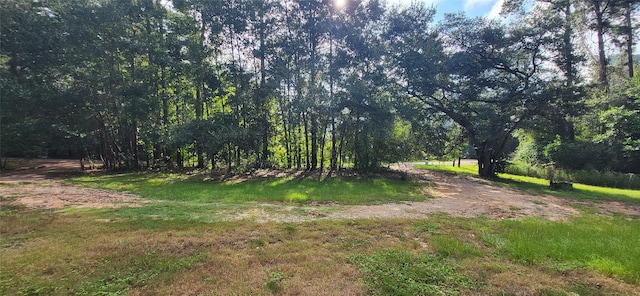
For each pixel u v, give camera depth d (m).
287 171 20.36
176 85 21.31
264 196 11.21
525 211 9.91
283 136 22.47
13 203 8.95
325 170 20.98
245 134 17.53
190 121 18.02
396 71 20.95
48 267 4.55
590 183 19.11
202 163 21.67
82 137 19.95
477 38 20.14
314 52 20.25
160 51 19.09
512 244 6.07
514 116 19.55
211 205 9.30
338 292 3.99
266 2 19.81
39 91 17.45
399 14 20.52
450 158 29.98
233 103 19.02
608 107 20.95
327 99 18.70
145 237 6.00
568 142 22.03
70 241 5.71
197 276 4.38
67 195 10.58
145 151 22.72
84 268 4.56
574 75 19.52
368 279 4.41
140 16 19.95
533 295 4.13
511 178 21.36
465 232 7.05
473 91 20.81
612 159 20.06
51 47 17.91
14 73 18.52
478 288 4.26
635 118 18.91
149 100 19.12
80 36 17.78
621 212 10.18
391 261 5.10
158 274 4.42
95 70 18.98
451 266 4.98
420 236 6.66
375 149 20.09
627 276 4.70
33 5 18.14
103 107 19.19
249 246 5.70
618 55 27.58
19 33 17.33
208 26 20.17
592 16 23.86
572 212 9.99
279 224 7.21
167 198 10.63
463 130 23.55
